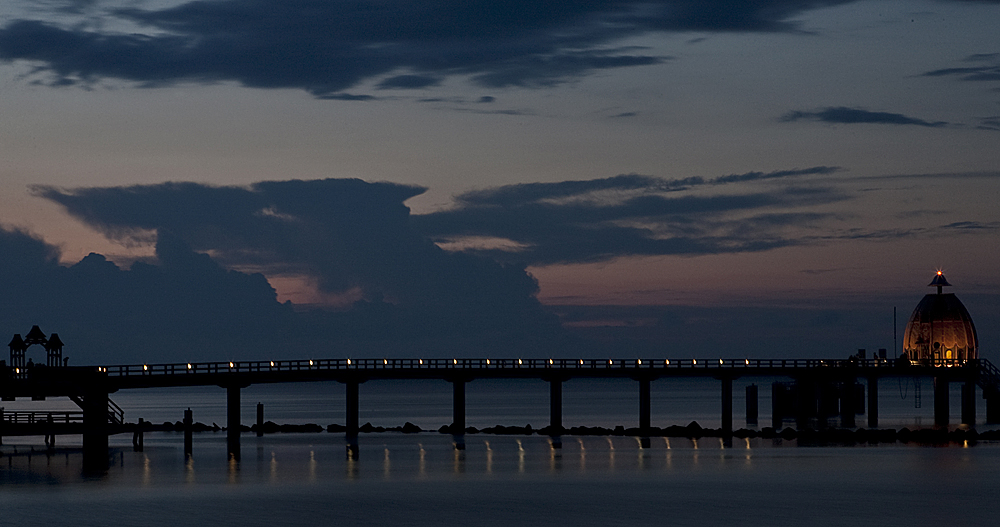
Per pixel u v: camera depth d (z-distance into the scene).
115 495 61.31
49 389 76.62
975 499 60.56
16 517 54.34
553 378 100.81
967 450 86.19
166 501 59.12
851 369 111.00
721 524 53.41
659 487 65.00
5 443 94.25
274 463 77.00
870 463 77.12
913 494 62.41
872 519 54.88
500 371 100.00
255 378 90.94
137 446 87.88
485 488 64.50
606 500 60.03
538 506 58.09
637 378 101.69
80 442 95.31
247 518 54.47
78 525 52.47
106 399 78.81
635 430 103.44
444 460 79.06
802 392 111.56
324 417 159.12
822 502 59.56
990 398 115.81
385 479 68.19
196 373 88.06
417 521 53.88
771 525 53.00
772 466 75.06
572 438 97.25
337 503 58.72
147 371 86.88
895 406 184.25
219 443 92.62
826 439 95.56
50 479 68.19
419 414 166.62
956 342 116.56
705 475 70.44
